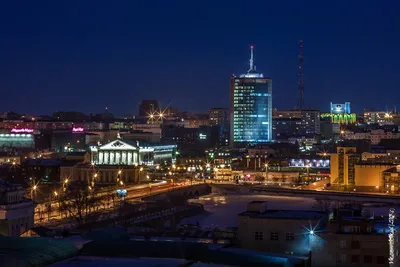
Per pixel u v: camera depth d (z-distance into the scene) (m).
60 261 143.50
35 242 150.38
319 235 165.50
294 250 168.50
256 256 147.75
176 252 148.75
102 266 137.38
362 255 162.00
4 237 156.00
